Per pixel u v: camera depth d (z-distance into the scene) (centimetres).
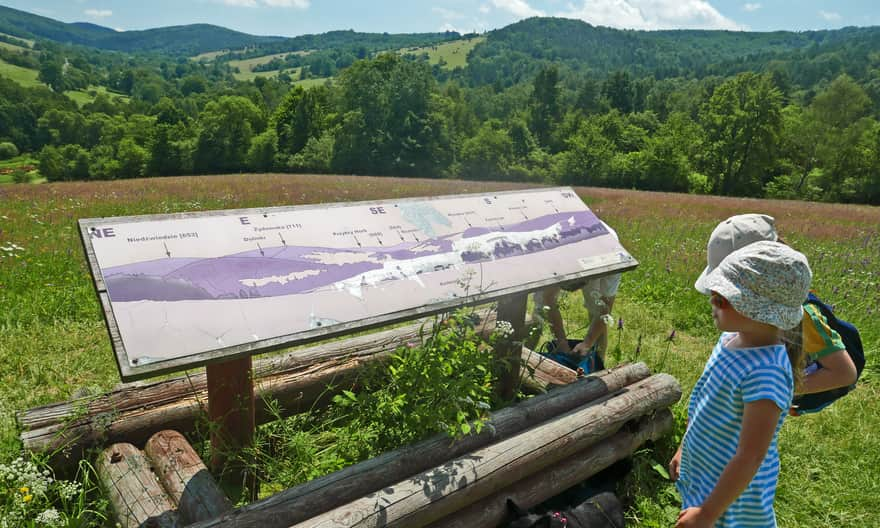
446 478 250
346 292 273
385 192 2234
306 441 316
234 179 2845
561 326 445
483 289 313
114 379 445
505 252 347
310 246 286
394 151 7319
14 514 243
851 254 1075
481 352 340
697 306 698
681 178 6462
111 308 221
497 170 7406
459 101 11988
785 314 176
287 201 1661
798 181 6506
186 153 7456
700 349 583
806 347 224
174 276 240
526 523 251
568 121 10038
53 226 1027
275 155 7406
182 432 329
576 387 347
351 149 7256
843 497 347
